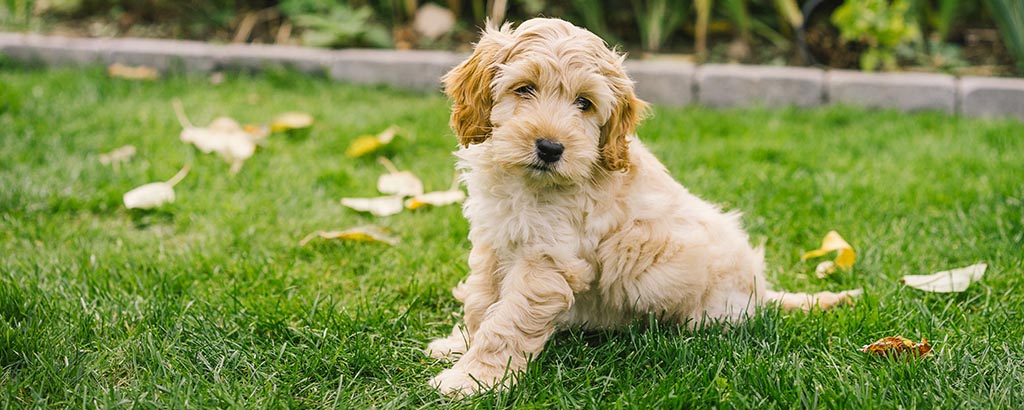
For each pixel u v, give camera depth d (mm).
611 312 1574
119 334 1538
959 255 1752
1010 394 1428
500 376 1476
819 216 1896
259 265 1715
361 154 2119
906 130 2258
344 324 1569
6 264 1681
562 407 1420
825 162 2100
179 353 1508
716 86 2439
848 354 1512
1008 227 1811
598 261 1522
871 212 1895
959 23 2688
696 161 2094
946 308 1607
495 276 1541
